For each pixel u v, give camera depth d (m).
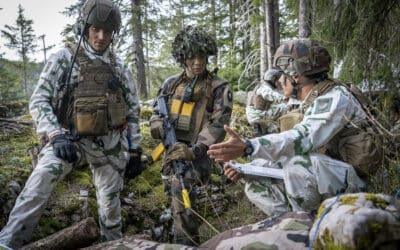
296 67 2.48
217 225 3.60
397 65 4.16
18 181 3.41
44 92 2.61
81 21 2.69
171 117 3.16
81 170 3.99
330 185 2.35
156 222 3.79
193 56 3.08
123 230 3.58
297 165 2.39
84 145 2.73
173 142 3.04
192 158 2.95
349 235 1.28
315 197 2.39
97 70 2.67
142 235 2.20
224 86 3.16
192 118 3.12
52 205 3.36
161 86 3.38
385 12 4.07
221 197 4.11
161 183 4.28
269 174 2.70
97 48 2.71
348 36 4.39
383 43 4.21
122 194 3.95
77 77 2.66
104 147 2.79
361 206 1.37
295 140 2.21
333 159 2.42
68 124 2.68
